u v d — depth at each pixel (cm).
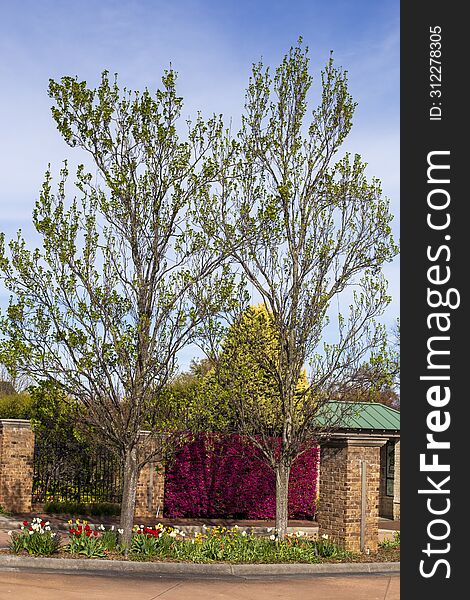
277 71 1753
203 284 1595
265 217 1655
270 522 2344
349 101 1758
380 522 2539
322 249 1698
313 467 2466
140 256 1549
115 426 1549
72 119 1541
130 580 1326
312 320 1705
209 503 2322
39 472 2198
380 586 1419
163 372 1555
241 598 1234
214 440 2208
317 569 1574
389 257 1738
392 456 2695
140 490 2244
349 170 1739
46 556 1429
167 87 1572
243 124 1747
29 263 1480
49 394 1513
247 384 1733
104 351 1502
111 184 1522
